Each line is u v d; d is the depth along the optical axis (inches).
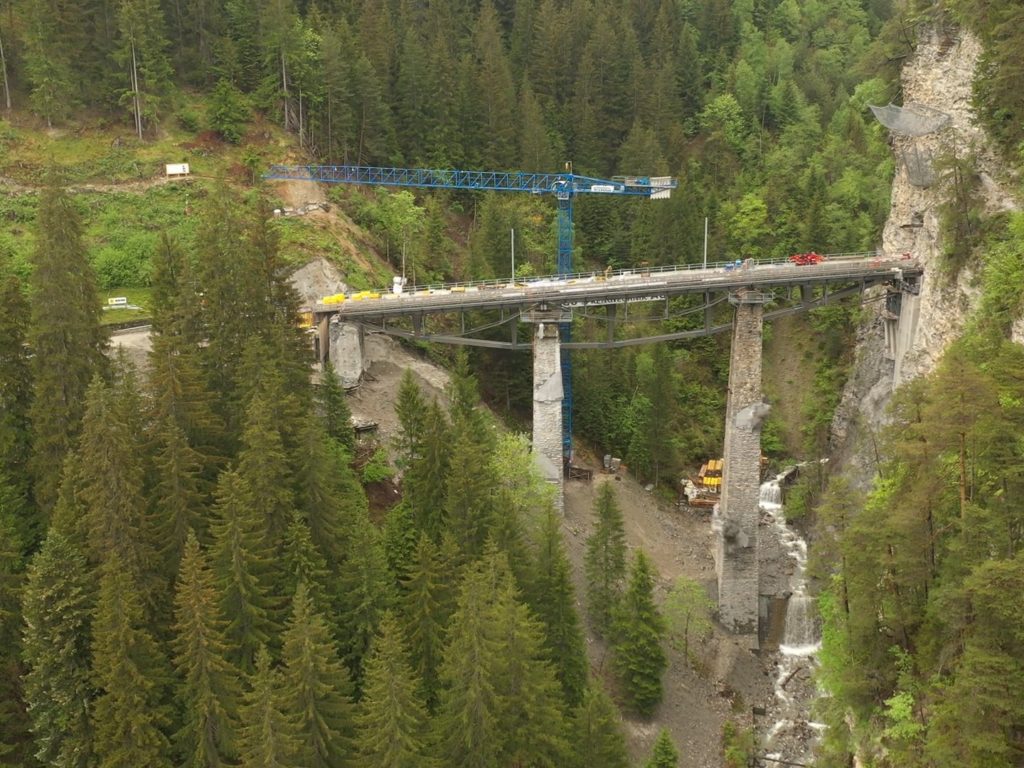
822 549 1807.3
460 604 1679.4
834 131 5807.1
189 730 1599.4
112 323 3203.7
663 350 3727.9
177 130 4229.8
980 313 2256.4
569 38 5708.7
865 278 3105.3
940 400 1379.2
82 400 1989.4
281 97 4434.1
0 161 3860.7
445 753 1611.7
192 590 1598.2
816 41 7362.2
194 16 4498.0
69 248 2085.4
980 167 2689.5
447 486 2167.8
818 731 2503.7
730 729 2468.0
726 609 2955.2
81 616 1636.3
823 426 3833.7
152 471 1940.2
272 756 1413.6
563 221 4052.7
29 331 1993.1
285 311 2417.6
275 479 1898.4
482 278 3848.4
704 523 3567.9
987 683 1189.7
